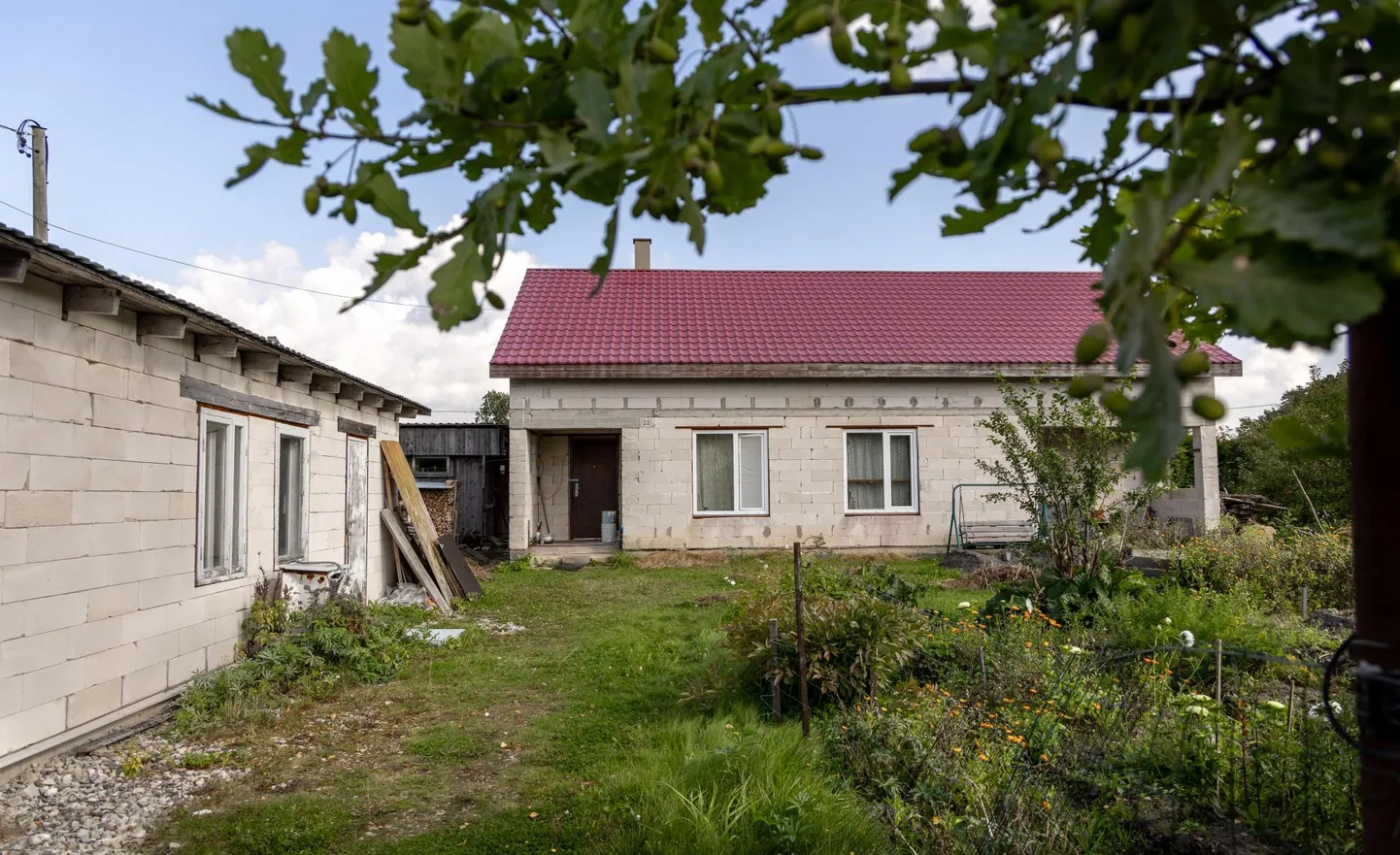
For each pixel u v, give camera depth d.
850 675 5.30
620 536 14.30
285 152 1.06
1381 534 0.99
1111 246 1.28
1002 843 3.23
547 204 1.26
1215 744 3.83
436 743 5.29
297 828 4.12
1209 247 0.88
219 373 6.91
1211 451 14.12
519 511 13.95
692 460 14.20
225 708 5.81
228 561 7.05
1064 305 17.69
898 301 17.64
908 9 1.07
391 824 4.17
